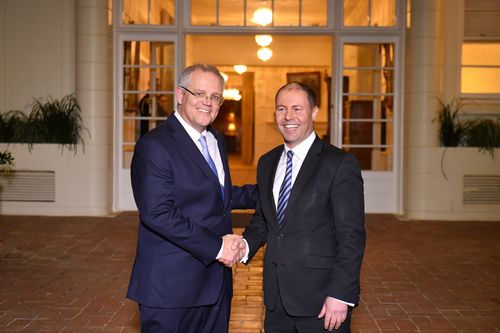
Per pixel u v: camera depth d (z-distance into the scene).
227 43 12.78
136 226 7.26
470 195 7.85
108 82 7.92
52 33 8.12
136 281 2.68
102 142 7.85
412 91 7.84
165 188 2.55
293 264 2.55
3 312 4.22
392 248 6.29
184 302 2.62
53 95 8.16
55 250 6.04
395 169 8.25
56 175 7.82
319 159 2.59
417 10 7.76
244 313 4.28
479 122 8.00
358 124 8.25
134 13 8.18
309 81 14.74
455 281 5.11
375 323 4.10
